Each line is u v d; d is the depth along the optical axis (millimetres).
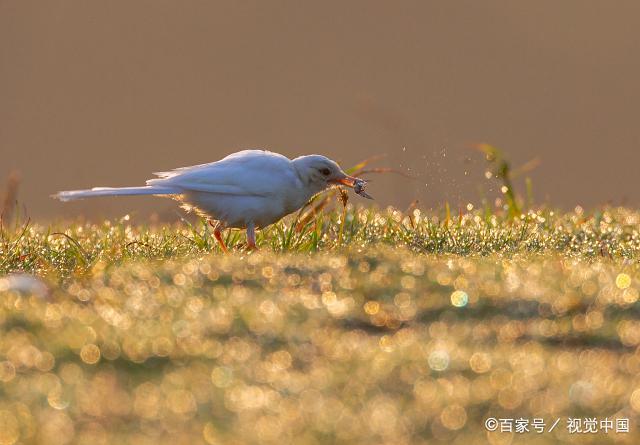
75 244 14391
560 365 8594
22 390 8062
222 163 14156
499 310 10086
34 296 10609
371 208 16844
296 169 14359
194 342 9031
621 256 13492
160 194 13820
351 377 8359
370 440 7363
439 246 14219
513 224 15758
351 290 10812
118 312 10039
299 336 9273
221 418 7691
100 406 7812
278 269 11500
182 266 11875
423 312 10148
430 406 7848
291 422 7602
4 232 15547
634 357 8789
